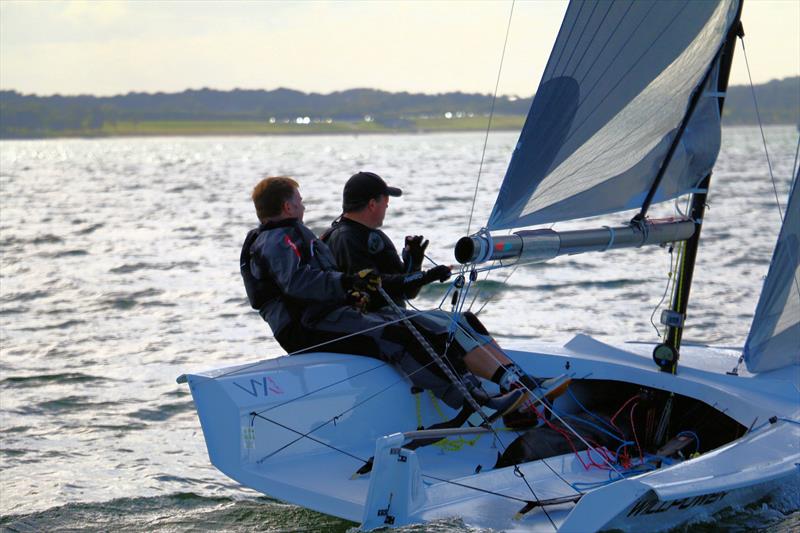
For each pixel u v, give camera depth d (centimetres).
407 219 7362
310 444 1498
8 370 2741
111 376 2667
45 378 2645
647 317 3438
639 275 4409
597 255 5134
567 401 1775
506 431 1653
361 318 1595
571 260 4944
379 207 1645
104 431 2164
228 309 3700
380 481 1249
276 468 1445
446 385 1573
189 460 1955
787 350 1734
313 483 1404
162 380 2620
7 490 1764
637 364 1739
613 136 1512
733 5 1577
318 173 17788
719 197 9588
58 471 1877
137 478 1833
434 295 3906
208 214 8294
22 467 1906
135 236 6481
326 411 1523
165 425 2216
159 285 4297
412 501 1252
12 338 3200
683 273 1698
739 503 1374
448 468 1556
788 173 14750
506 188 1446
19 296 4038
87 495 1728
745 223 6794
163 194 11606
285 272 1527
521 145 1432
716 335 3120
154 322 3466
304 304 1592
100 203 9981
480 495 1330
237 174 17888
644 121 1545
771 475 1331
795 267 1673
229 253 5475
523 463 1474
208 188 12988
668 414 1666
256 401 1445
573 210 1527
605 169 1534
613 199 1562
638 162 1568
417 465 1262
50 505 1672
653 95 1538
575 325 3300
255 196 1587
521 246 1368
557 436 1575
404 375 1602
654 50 1505
